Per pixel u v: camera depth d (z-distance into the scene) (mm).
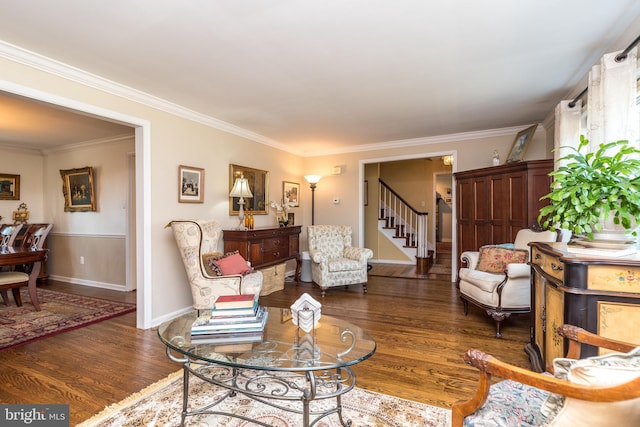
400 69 2643
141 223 3154
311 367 1385
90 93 2709
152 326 3182
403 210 7504
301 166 6047
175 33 2078
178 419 1726
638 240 1993
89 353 2549
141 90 3043
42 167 5555
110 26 1987
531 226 3506
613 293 1539
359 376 2176
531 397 1169
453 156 4871
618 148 2029
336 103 3449
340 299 4125
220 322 1724
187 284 3613
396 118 4004
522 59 2480
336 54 2383
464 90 3102
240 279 3150
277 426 1662
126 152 4648
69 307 3814
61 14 1854
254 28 2029
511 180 3826
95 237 4953
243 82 2879
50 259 5461
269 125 4312
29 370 2270
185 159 3613
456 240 4848
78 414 1762
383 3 1789
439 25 2014
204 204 3879
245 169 4543
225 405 1845
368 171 7336
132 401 1880
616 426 834
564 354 1577
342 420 1645
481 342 2758
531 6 1827
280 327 1883
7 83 2213
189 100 3328
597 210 1669
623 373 830
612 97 2066
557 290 1799
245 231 3879
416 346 2670
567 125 2984
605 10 1864
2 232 4277
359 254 4633
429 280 5273
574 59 2479
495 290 2910
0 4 1751
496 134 4574
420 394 1959
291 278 5461
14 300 4082
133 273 4734
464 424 1104
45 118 3713
